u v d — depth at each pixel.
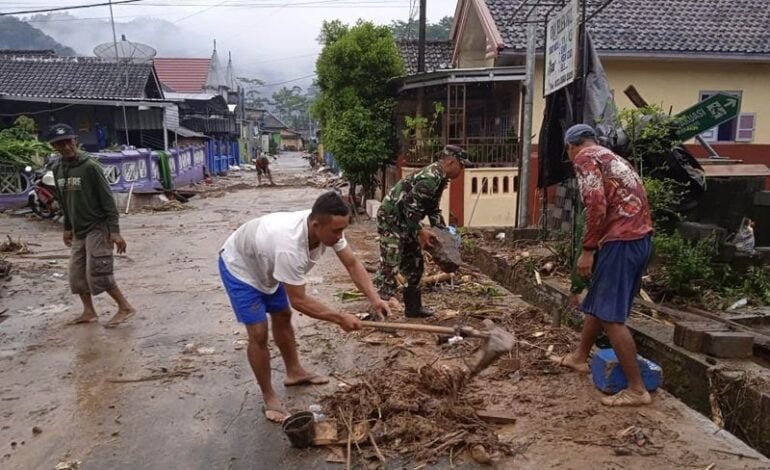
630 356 3.76
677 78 12.10
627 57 11.59
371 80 13.27
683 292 5.80
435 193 5.41
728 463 3.16
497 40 11.34
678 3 13.46
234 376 4.48
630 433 3.46
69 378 4.49
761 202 6.79
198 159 27.88
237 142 43.06
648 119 6.20
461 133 11.69
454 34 15.54
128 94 21.22
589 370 4.35
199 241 11.01
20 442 3.54
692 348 4.48
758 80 12.23
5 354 5.03
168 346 5.17
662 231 6.51
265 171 24.75
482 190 11.11
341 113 13.44
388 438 3.43
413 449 3.33
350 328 3.64
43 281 7.75
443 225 5.78
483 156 11.23
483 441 3.34
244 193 21.39
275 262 3.42
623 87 12.03
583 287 5.29
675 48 11.60
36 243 10.90
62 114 20.97
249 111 61.91
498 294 6.50
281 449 3.41
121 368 4.67
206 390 4.24
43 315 6.22
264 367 3.76
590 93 6.43
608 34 11.97
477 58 14.88
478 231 9.80
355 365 4.60
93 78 21.77
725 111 6.99
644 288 5.95
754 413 3.89
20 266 8.65
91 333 5.56
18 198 15.34
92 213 5.60
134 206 16.91
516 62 11.97
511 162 11.25
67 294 7.09
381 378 4.21
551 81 7.27
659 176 6.43
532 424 3.60
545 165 7.67
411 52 17.00
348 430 3.49
